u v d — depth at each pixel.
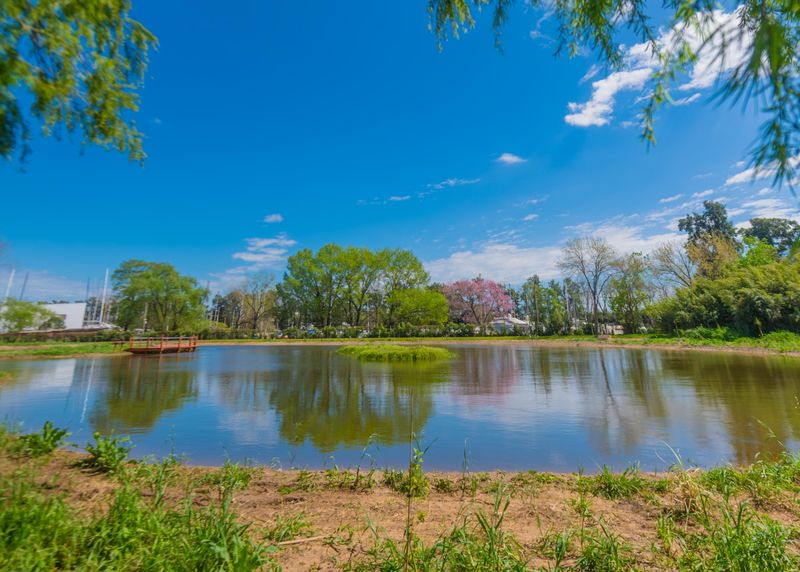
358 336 42.16
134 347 21.61
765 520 2.17
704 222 37.38
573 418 5.88
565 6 1.89
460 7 2.14
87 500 2.67
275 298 54.56
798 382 8.50
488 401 7.34
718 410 6.14
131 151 3.18
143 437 5.14
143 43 2.93
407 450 4.50
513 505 2.78
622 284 34.56
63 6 2.32
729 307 21.45
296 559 2.01
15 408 7.06
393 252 46.22
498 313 49.25
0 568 1.69
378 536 2.19
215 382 10.34
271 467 3.91
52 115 2.67
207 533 1.87
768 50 0.85
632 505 2.75
